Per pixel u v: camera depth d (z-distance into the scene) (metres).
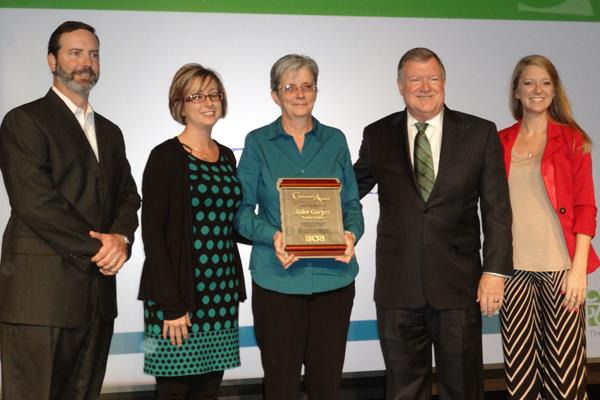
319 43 3.85
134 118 3.71
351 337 3.92
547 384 3.09
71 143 2.57
